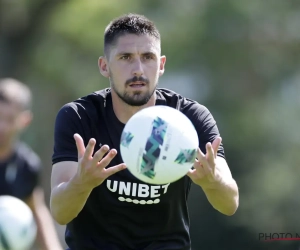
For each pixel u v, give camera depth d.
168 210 20.70
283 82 76.88
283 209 69.94
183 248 21.27
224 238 73.38
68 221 19.92
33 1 82.81
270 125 74.25
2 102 29.42
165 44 72.25
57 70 74.81
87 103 20.97
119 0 73.06
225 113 75.19
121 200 20.36
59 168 20.11
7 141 29.70
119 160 20.41
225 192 19.53
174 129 17.81
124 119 20.58
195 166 18.45
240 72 75.81
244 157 74.06
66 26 73.94
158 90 21.66
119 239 20.86
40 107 80.94
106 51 20.64
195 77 76.38
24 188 30.12
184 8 74.19
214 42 73.62
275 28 75.00
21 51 85.19
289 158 72.75
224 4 72.62
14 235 24.31
